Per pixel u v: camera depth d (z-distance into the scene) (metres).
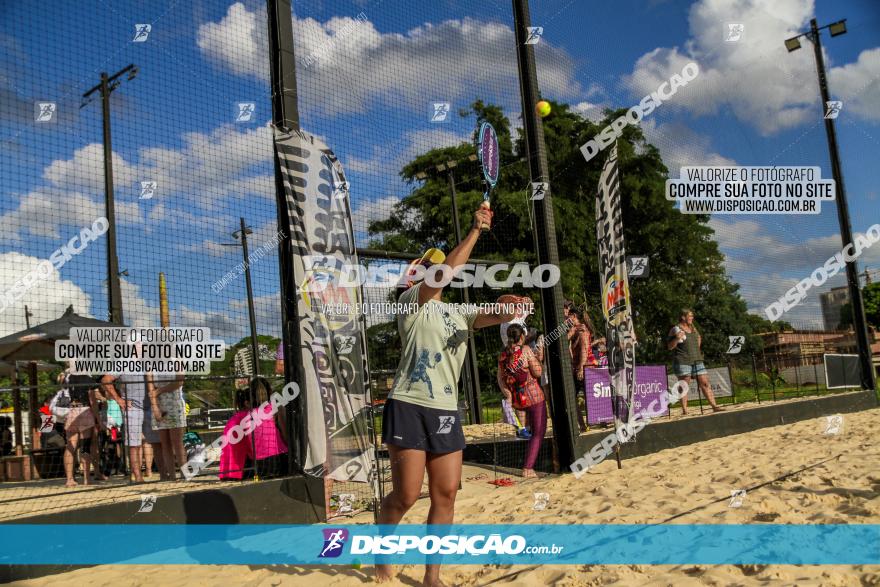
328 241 5.48
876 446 6.70
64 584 4.13
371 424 5.18
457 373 3.47
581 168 20.19
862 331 13.76
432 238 17.72
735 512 4.41
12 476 8.46
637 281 19.25
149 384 6.69
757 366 13.95
